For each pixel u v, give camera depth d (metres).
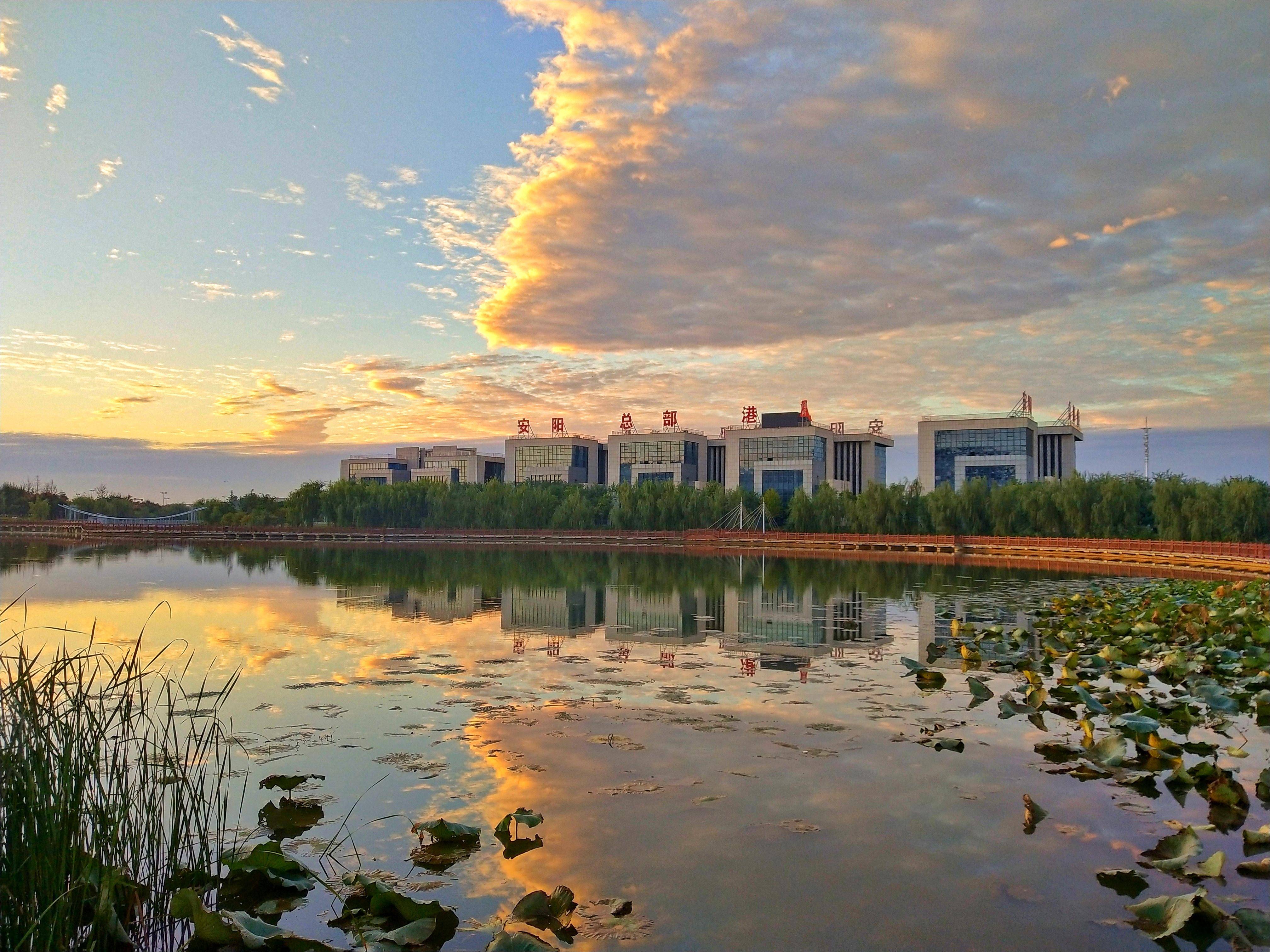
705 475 105.75
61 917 4.36
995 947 4.53
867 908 4.94
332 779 7.16
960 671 12.11
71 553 46.03
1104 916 4.86
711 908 4.93
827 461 98.50
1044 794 6.82
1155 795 6.84
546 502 79.25
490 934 4.65
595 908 4.93
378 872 5.43
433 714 9.37
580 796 6.74
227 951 4.40
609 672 11.88
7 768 4.76
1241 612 14.70
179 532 79.25
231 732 8.59
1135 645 13.75
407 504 82.81
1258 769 7.59
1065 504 55.38
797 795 6.78
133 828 5.30
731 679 11.38
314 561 39.59
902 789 6.91
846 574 34.34
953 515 61.34
